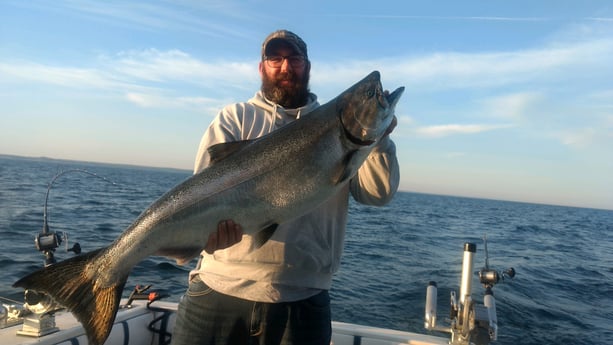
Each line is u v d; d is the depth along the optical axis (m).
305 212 2.66
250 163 2.67
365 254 14.41
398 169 2.94
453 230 26.00
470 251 3.97
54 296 2.62
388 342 4.02
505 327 7.95
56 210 18.70
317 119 2.72
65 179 42.09
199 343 2.73
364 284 10.18
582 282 12.60
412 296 9.35
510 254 17.30
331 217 2.87
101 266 2.68
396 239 19.02
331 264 2.87
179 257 2.68
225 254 2.75
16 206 19.27
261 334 2.69
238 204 2.63
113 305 2.64
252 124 2.98
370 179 2.84
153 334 4.37
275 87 3.07
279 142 2.69
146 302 4.66
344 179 2.69
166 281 8.88
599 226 50.25
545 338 7.59
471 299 3.82
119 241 2.69
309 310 2.78
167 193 2.71
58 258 9.48
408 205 61.66
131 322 4.16
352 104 2.68
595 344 7.48
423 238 20.19
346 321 7.70
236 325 2.71
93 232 13.66
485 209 74.50
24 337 3.36
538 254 18.03
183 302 2.92
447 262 13.82
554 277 13.04
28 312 3.44
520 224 38.88
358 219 29.47
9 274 8.66
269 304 2.68
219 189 2.64
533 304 9.40
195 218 2.63
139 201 26.73
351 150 2.71
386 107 2.69
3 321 3.53
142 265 9.99
